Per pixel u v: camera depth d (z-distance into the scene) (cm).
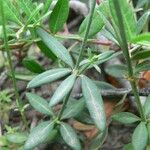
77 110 19
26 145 18
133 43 17
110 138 26
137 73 20
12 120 26
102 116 17
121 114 19
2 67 29
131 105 24
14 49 25
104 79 28
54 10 20
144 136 18
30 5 19
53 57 23
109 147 26
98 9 18
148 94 21
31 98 20
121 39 16
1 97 24
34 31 20
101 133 21
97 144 21
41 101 20
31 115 25
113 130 26
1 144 22
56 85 27
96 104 17
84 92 17
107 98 23
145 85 26
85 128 25
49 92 27
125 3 16
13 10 19
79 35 21
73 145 18
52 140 21
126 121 19
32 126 24
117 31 16
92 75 28
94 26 19
